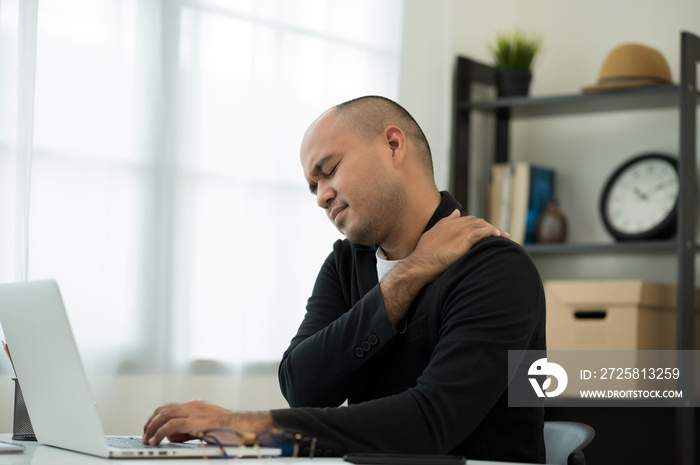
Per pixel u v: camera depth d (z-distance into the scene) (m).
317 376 1.40
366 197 1.46
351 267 1.68
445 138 3.30
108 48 2.39
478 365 1.24
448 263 1.39
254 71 2.70
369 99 1.53
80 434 1.20
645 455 3.13
